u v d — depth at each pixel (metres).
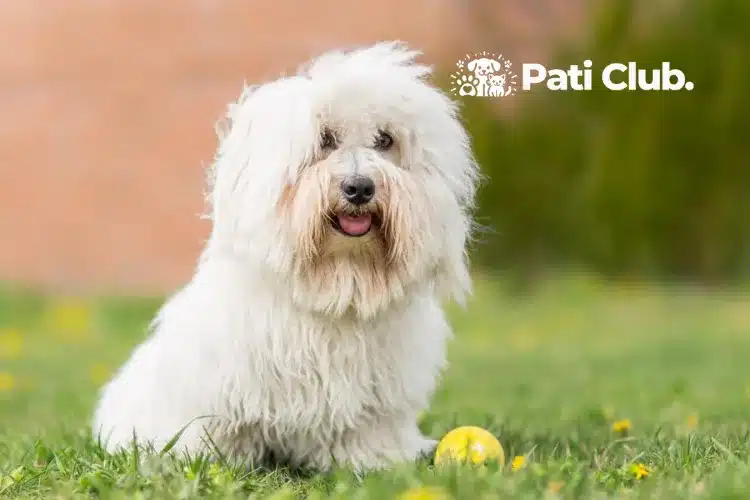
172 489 4.82
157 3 18.30
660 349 13.20
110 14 18.39
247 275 5.48
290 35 18.19
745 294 17.38
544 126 17.86
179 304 5.79
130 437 5.95
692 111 17.78
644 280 17.91
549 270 17.88
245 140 5.54
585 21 18.00
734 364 11.77
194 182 18.23
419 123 5.59
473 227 6.11
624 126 17.88
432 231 5.54
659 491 4.68
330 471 5.75
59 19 18.45
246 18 18.22
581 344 13.95
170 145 18.30
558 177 17.89
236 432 5.63
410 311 5.71
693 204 17.89
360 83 5.50
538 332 15.09
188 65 18.30
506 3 18.08
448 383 10.48
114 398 6.34
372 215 5.41
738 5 17.67
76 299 16.80
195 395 5.54
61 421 7.41
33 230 18.47
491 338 14.63
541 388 10.04
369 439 5.79
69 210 18.42
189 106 18.27
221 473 5.09
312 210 5.31
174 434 5.62
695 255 18.00
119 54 18.39
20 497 4.95
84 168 18.39
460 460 5.25
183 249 18.23
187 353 5.54
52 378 10.97
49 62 18.48
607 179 17.84
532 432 6.95
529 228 17.89
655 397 9.01
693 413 7.65
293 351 5.49
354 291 5.47
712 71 17.77
